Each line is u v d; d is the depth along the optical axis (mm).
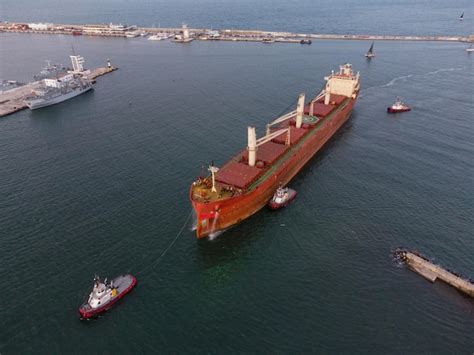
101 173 83938
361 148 98000
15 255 59250
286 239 64938
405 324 49125
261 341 46719
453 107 124625
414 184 80875
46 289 53094
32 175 83500
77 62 168500
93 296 50531
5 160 90500
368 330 48250
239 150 94062
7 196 75250
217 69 175625
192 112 121375
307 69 172000
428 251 61562
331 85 119750
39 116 121438
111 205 72250
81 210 70750
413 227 67438
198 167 86188
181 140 100625
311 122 97125
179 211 70500
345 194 77750
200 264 58938
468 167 87125
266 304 52156
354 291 54250
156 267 57969
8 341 46062
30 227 65938
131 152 94188
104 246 61531
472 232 65875
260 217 70938
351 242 63969
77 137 103875
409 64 180250
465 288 53438
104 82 160000
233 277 56781
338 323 49250
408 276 56625
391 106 127500
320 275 57188
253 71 170125
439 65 177250
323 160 92125
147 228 66000
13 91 145875
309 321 49500
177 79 160875
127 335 47250
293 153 81938
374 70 171000
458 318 49906
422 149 96375
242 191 66375
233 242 64188
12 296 51969
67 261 58219
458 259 59719
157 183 79750
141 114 120875
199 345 46125
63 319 48938
